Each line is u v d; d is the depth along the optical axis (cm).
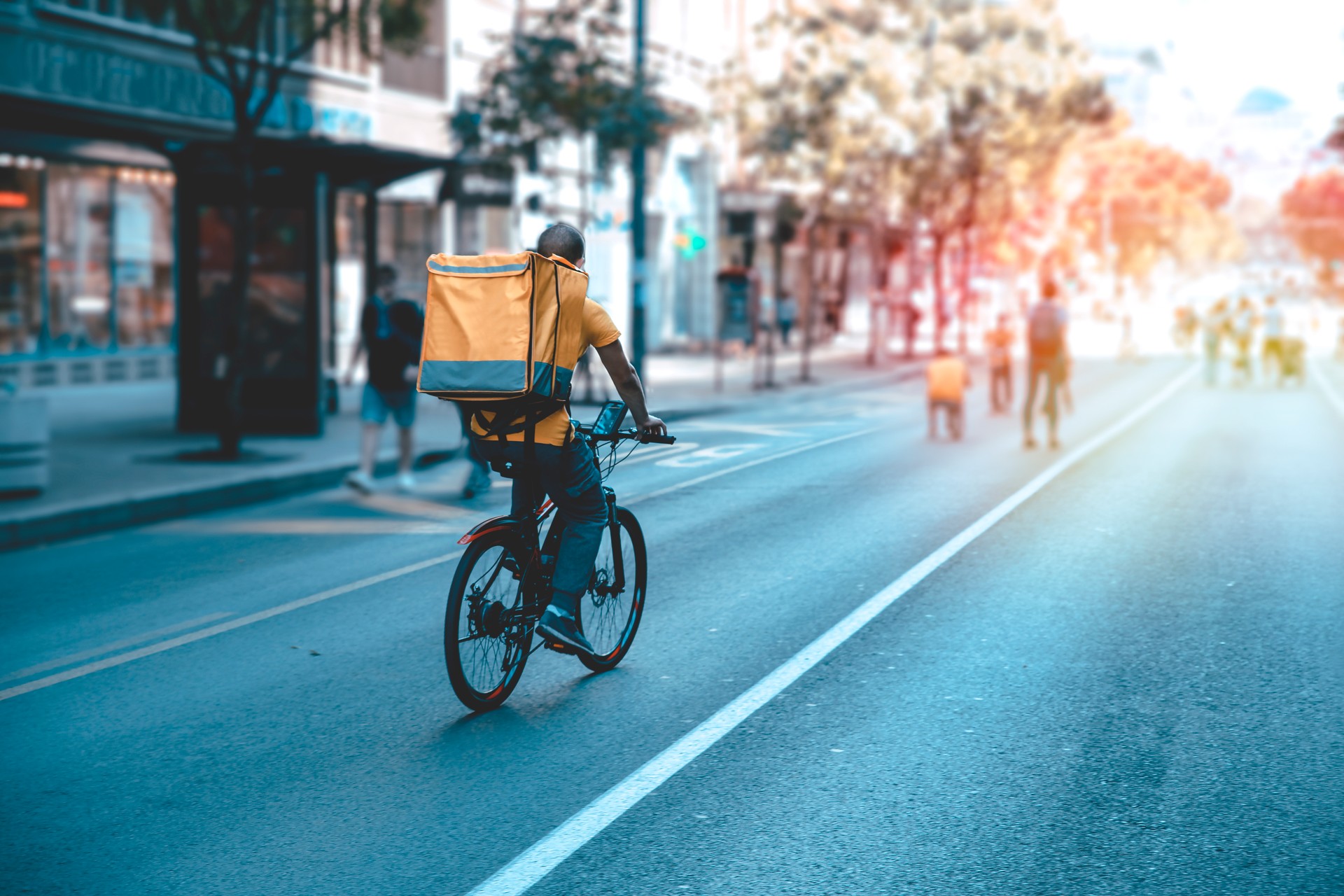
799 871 465
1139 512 1218
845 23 4634
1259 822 505
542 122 2519
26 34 2258
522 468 650
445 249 3512
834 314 5875
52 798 545
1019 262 8006
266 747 605
